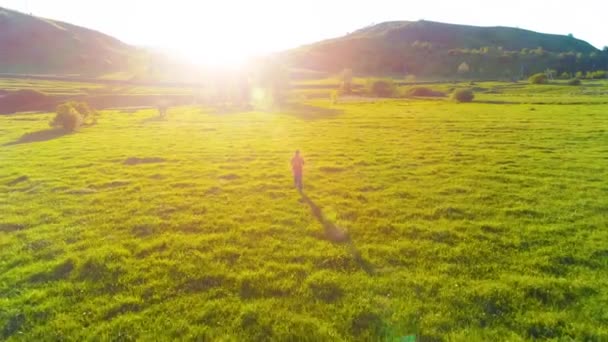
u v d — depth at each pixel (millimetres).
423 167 22391
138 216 14461
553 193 16719
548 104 62781
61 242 12000
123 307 8570
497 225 13125
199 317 8133
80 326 7918
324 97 105250
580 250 11102
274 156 26266
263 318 8086
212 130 39562
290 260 10797
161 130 39719
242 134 36688
